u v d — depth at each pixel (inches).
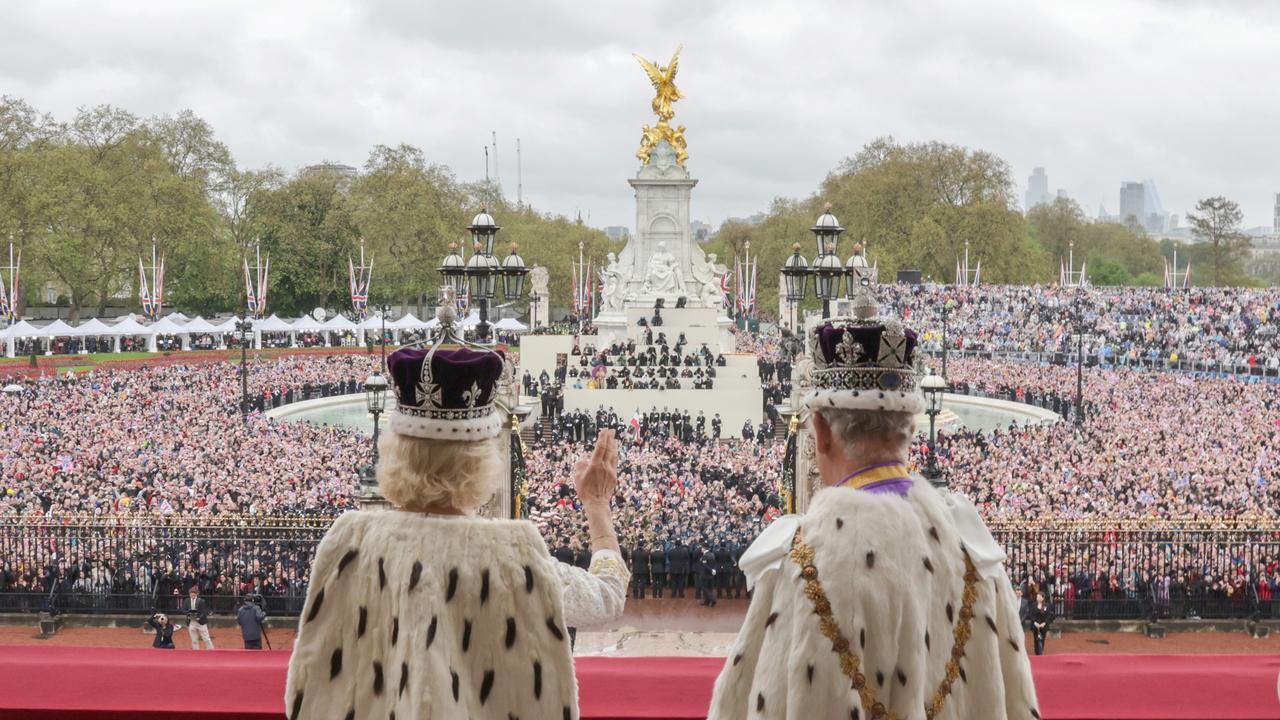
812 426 278.4
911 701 234.1
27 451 2486.5
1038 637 1454.2
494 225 1481.3
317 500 2014.0
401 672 250.7
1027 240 7224.4
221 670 432.5
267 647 1427.2
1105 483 2258.9
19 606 1585.9
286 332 6289.4
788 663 236.1
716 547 1694.1
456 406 266.1
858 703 230.4
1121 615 1566.2
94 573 1619.1
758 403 3454.7
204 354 5004.9
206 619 1478.8
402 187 6343.5
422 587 255.8
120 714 404.2
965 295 5900.6
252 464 2369.6
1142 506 1993.1
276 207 6363.2
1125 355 4968.0
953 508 267.0
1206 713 398.9
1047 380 4222.4
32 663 437.1
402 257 6309.1
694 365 3745.1
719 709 251.0
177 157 6392.7
